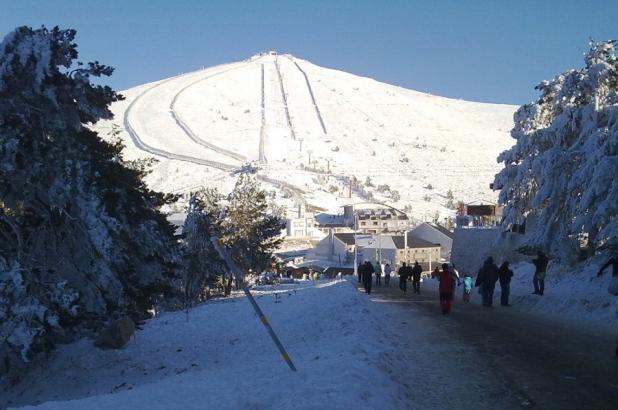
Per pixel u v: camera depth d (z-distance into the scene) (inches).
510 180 1598.2
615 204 884.6
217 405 332.8
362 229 5251.0
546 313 804.6
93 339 788.0
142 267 876.6
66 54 719.7
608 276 912.9
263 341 743.7
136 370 692.1
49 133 706.8
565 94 1364.4
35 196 708.7
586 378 405.4
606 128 1109.1
